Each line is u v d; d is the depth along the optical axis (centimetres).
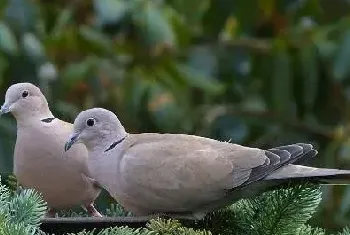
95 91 1118
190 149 635
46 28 1134
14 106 732
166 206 633
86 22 1161
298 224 626
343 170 610
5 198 611
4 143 1015
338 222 1062
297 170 613
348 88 1168
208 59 1177
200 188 622
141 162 634
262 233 628
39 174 718
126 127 1112
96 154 662
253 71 1188
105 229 578
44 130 721
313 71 1124
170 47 1147
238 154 628
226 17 1188
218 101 1221
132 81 1112
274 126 1178
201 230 634
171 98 1117
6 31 1028
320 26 1186
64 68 1141
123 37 1152
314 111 1184
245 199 650
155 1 1152
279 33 1211
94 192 725
